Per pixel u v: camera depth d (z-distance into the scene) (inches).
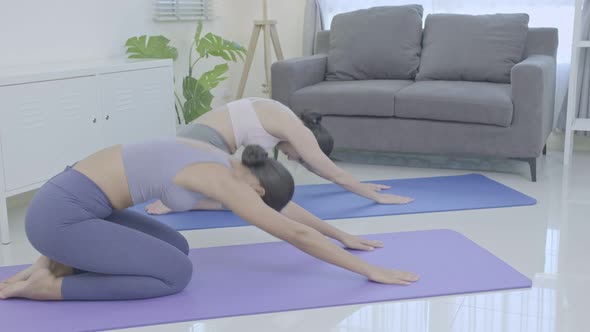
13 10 143.9
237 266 99.6
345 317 82.3
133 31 180.2
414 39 183.8
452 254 102.8
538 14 185.8
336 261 88.8
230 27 221.8
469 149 155.6
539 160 172.9
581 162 170.2
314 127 125.1
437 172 160.1
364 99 161.6
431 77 178.2
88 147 137.3
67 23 158.4
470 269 96.7
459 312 83.7
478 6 192.1
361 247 104.7
